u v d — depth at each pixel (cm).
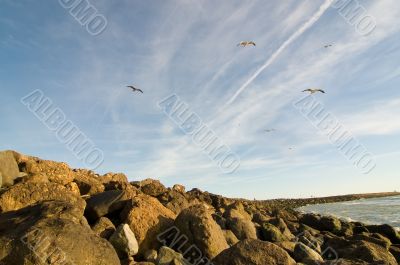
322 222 2886
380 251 1505
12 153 1859
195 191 3516
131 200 1562
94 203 1628
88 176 2364
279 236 2089
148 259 1323
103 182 2311
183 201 2228
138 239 1411
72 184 1947
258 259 1184
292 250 1589
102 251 1027
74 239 1003
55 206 1220
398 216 5472
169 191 2369
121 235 1312
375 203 11081
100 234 1375
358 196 19588
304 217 3030
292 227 2738
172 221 1557
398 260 1786
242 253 1203
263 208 4997
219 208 3139
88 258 985
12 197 1441
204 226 1413
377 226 2700
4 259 940
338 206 10656
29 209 1259
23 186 1486
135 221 1448
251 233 1927
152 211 1526
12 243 966
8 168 1716
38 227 1012
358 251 1522
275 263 1176
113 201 1616
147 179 2733
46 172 1973
